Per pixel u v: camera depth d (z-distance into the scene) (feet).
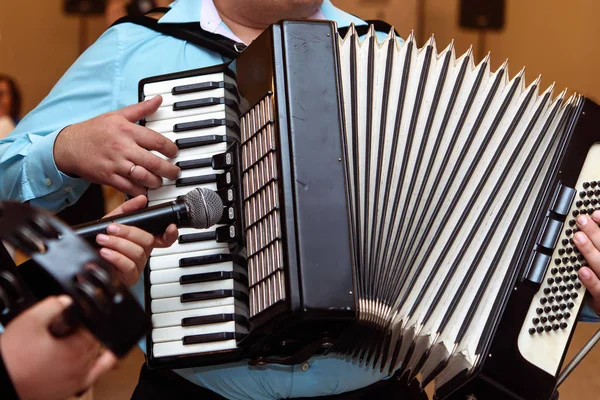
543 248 5.43
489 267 5.34
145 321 3.27
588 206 5.58
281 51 5.11
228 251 5.22
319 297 4.72
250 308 5.02
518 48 16.14
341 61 5.26
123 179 5.48
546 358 5.30
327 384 5.80
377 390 6.14
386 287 5.11
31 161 6.00
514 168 5.52
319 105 5.04
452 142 5.39
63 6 15.65
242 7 6.47
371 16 16.19
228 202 5.19
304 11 6.51
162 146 5.38
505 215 5.47
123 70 6.40
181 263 5.20
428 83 5.44
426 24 16.08
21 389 3.32
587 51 16.07
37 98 15.61
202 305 5.17
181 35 6.44
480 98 5.51
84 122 5.85
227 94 5.51
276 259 4.83
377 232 5.14
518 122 5.55
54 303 3.31
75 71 6.53
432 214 5.28
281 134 4.96
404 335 5.23
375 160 5.21
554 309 5.36
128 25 6.56
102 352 3.50
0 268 3.93
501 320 5.27
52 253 3.19
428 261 5.25
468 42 16.07
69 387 3.44
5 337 3.33
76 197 6.28
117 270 4.58
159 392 5.97
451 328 5.25
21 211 3.22
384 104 5.29
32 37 15.65
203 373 5.79
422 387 5.41
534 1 16.11
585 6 16.06
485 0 15.80
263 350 5.10
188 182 5.35
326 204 4.87
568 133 5.68
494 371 5.19
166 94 5.58
